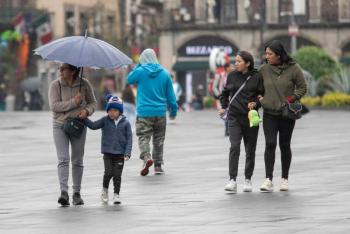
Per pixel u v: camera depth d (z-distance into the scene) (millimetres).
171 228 22703
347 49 136750
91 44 27547
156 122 34969
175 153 43719
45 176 35500
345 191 28328
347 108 97375
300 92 29234
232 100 29531
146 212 25547
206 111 104438
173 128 64812
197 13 140250
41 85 130250
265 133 29344
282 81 29203
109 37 142250
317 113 88250
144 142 34688
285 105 29016
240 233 21625
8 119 85000
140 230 22578
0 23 133500
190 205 26562
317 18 137500
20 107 129500
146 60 35375
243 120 29453
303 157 39531
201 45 138375
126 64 27734
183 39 138750
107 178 27781
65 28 138250
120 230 22703
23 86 128500
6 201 28859
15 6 134750
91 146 49781
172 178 33562
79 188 27891
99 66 27297
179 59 139250
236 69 29703
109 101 27781
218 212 25047
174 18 139750
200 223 23297
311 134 54969
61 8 137250
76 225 23734
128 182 32656
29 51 133375
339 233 21125
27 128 68750
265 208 25484
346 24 136125
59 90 28000
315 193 28156
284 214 24219
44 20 134125
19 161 42000
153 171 35969
